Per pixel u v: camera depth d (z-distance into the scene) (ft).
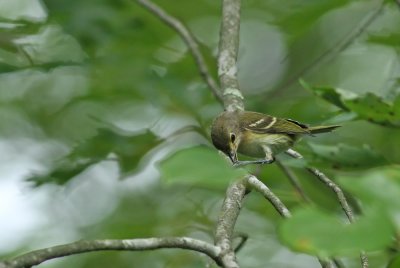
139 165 40.70
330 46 57.62
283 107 46.47
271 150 35.94
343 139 45.44
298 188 34.78
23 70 40.27
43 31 43.91
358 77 57.21
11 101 57.36
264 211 48.96
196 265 41.06
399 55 47.37
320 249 11.36
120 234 48.88
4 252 49.21
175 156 11.76
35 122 57.82
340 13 55.83
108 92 48.49
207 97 44.24
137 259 46.88
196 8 52.65
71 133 57.06
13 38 42.16
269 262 48.75
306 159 22.65
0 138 57.72
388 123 23.81
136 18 45.19
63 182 38.88
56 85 57.16
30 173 38.75
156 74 44.57
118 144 39.60
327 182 26.99
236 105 33.99
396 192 11.76
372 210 11.66
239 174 11.64
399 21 51.96
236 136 35.24
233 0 35.47
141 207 52.44
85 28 43.06
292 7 48.49
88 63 43.16
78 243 18.58
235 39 34.55
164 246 19.13
